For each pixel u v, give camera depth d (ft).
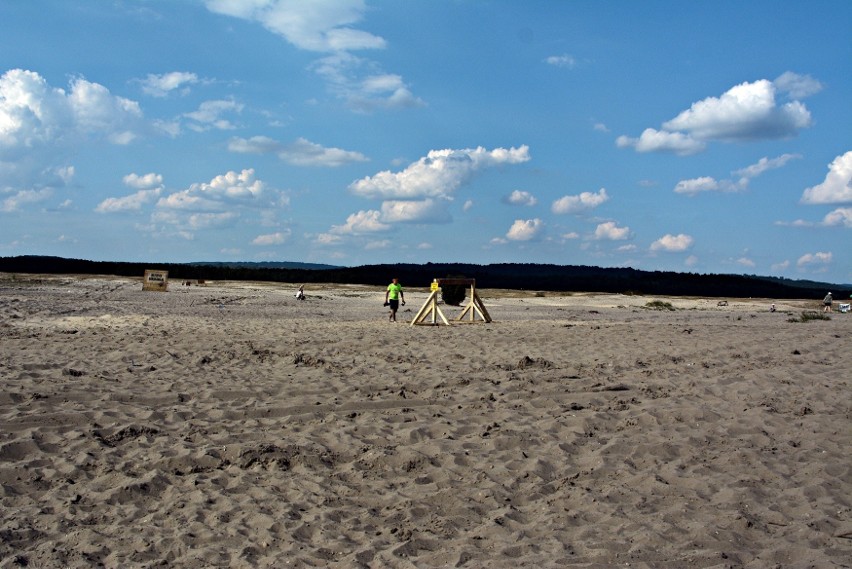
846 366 48.32
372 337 62.75
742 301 256.73
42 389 34.24
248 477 24.00
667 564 17.69
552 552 18.51
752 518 21.01
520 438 28.94
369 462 25.76
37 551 18.12
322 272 394.11
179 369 42.32
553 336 66.28
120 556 17.98
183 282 267.59
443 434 29.55
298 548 18.63
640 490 23.53
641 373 44.91
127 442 27.22
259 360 46.80
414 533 19.88
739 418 32.91
